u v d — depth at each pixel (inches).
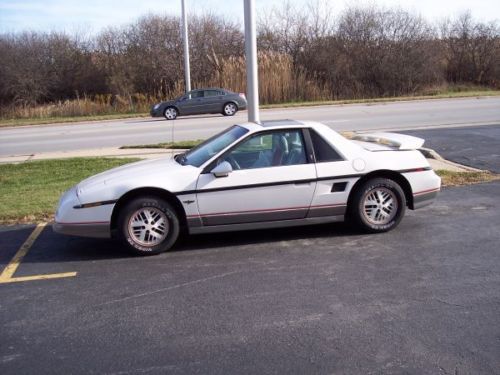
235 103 964.6
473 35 1446.9
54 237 262.4
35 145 653.9
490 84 1441.9
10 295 190.2
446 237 236.4
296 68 1294.3
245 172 230.4
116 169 255.6
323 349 143.1
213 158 231.6
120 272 209.8
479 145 474.9
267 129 237.5
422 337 147.7
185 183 226.7
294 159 236.5
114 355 144.6
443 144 488.1
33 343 153.1
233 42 1518.2
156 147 541.3
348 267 204.4
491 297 172.7
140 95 1270.9
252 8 405.4
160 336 154.3
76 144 639.8
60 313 173.0
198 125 789.9
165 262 219.3
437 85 1393.9
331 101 1171.3
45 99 1501.0
